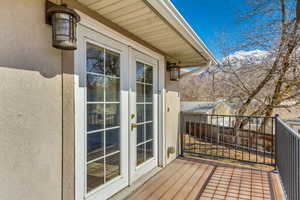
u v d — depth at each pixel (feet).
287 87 18.78
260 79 20.45
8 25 3.72
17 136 3.86
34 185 4.17
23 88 3.97
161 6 5.50
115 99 7.33
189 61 12.38
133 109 8.38
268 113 20.17
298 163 4.81
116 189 7.33
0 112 3.61
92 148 6.24
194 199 7.10
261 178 9.08
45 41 4.39
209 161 11.78
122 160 7.68
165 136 10.90
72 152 5.11
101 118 6.63
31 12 4.10
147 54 9.23
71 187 5.07
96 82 6.39
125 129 7.87
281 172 8.29
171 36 8.00
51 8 4.21
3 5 3.65
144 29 7.34
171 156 11.75
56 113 4.67
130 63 8.13
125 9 5.78
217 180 8.82
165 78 11.10
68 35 4.34
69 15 4.37
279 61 18.26
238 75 21.75
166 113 11.12
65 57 4.93
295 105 18.97
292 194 5.69
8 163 3.73
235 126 21.80
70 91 5.07
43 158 4.35
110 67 7.04
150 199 7.07
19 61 3.89
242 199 7.11
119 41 7.32
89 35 6.00
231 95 22.81
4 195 3.67
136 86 8.65
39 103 4.27
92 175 6.25
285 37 17.38
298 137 4.74
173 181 8.68
